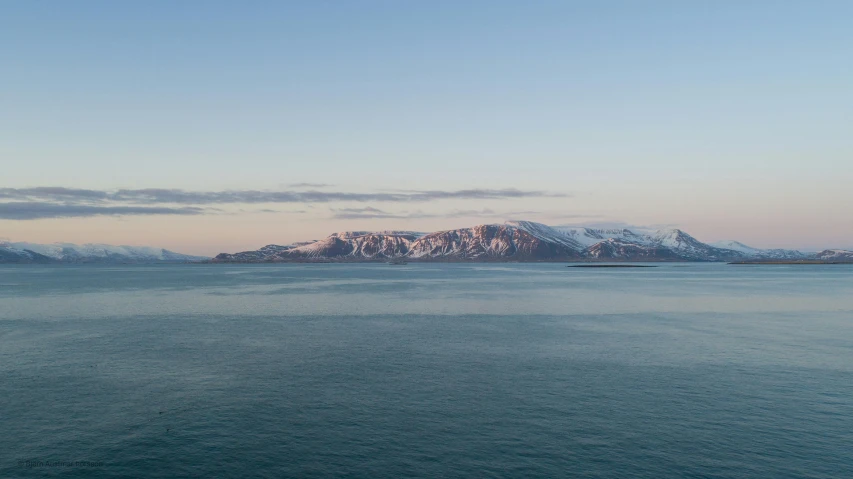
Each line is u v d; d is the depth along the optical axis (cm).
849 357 4931
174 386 3978
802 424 3191
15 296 11638
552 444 2920
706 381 4088
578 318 7788
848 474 2580
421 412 3412
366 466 2683
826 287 15112
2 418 3312
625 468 2653
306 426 3186
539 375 4272
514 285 16175
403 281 18625
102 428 3159
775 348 5378
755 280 19725
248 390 3878
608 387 3938
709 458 2748
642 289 14250
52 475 2592
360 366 4591
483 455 2794
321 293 12594
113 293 12525
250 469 2659
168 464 2712
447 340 5850
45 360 4825
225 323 7219
